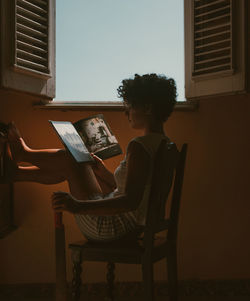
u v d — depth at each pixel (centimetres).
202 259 271
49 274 261
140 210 172
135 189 158
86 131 225
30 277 259
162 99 177
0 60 228
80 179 200
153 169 163
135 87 177
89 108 261
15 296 244
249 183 270
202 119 272
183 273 270
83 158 193
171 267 188
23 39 251
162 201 180
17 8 237
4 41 230
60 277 172
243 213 270
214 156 271
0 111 246
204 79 267
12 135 213
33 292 250
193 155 271
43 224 261
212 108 271
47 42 255
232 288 259
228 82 259
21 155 212
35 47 248
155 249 170
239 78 256
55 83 264
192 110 271
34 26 249
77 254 173
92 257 171
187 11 273
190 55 272
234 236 271
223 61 269
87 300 243
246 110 270
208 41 271
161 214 181
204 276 271
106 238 176
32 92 246
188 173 271
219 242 271
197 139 271
